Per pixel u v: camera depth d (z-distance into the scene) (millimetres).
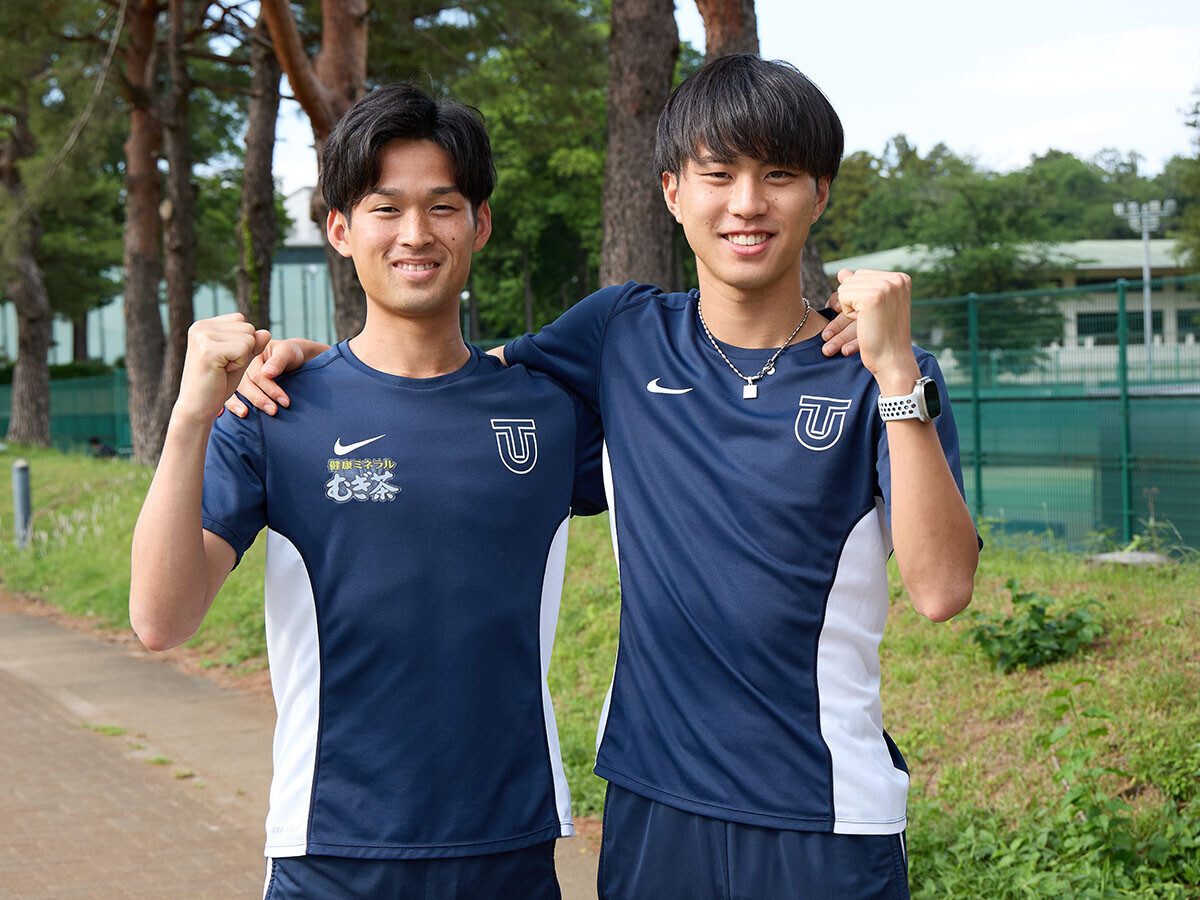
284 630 2232
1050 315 10406
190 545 2047
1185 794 3945
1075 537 9984
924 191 55344
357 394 2262
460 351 2346
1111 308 9898
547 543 2334
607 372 2418
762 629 2135
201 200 31547
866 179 72250
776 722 2137
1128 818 3812
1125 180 67750
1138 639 5133
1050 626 5145
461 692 2184
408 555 2184
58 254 29703
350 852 2143
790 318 2273
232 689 7113
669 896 2205
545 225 42906
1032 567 6707
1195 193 32750
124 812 4949
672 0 8625
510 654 2248
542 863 2275
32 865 4324
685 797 2170
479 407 2299
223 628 8312
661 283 8609
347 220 2268
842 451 2164
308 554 2209
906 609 5926
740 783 2137
